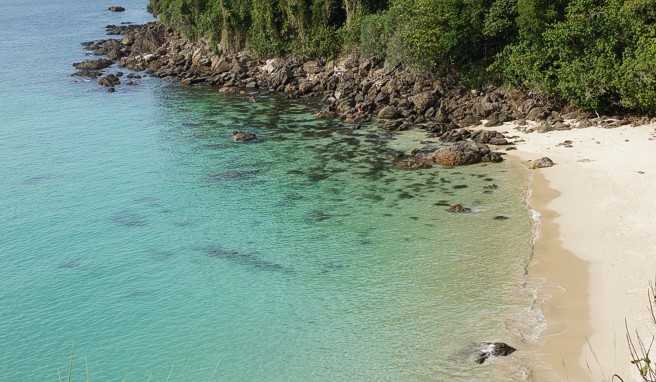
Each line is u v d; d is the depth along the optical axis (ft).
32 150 197.88
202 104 246.68
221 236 138.82
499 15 215.51
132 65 318.86
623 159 156.35
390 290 114.11
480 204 143.95
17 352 103.65
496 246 125.39
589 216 130.93
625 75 175.73
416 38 221.66
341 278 119.34
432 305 108.47
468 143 175.73
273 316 108.99
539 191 146.20
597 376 86.63
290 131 206.49
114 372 97.66
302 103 241.35
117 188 166.91
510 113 201.46
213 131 211.20
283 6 286.66
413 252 126.31
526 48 207.21
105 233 142.41
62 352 103.19
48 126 222.28
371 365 94.63
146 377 96.12
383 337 101.04
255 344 101.96
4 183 171.73
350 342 100.58
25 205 157.89
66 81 289.33
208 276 123.03
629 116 185.16
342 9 281.95
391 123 202.18
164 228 143.84
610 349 91.35
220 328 106.73
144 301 115.85
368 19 255.50
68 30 443.73
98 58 339.57
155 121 225.56
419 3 225.97
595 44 189.57
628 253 115.03
